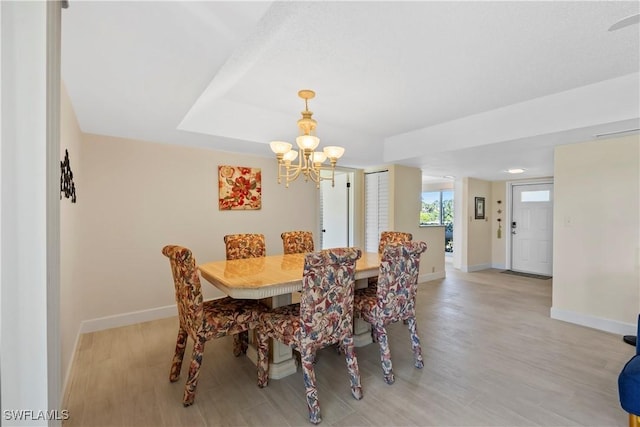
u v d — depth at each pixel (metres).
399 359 2.43
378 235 5.11
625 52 1.96
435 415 1.75
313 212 4.65
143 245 3.28
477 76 2.31
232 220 3.88
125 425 1.68
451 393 1.96
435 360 2.41
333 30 1.71
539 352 2.54
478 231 6.37
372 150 4.17
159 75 1.73
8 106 0.71
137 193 3.23
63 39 1.36
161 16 1.21
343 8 1.51
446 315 3.48
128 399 1.91
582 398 1.90
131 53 1.49
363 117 3.30
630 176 2.89
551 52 1.96
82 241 2.92
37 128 0.73
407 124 3.55
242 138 3.12
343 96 2.71
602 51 1.94
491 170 5.12
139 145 3.23
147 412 1.78
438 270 5.47
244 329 2.06
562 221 3.31
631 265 2.90
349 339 1.95
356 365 1.94
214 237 3.74
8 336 0.72
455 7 1.52
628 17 1.57
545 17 1.60
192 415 1.76
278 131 3.32
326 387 2.05
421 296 4.29
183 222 3.52
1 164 0.71
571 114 2.59
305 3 1.47
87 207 2.96
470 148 3.37
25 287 0.73
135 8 1.15
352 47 1.90
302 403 1.88
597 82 2.42
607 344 2.69
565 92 2.60
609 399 1.89
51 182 0.76
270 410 1.81
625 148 2.91
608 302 3.03
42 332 0.74
